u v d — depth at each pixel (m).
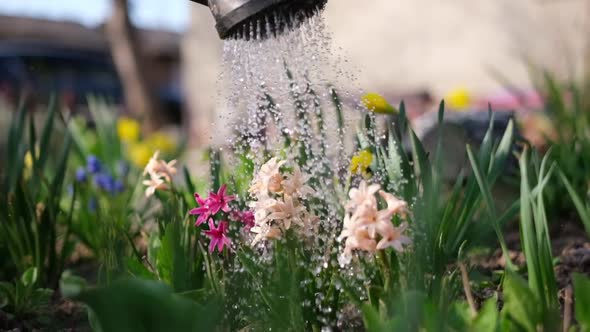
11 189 3.15
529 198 1.93
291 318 1.93
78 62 19.39
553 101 4.22
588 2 8.00
